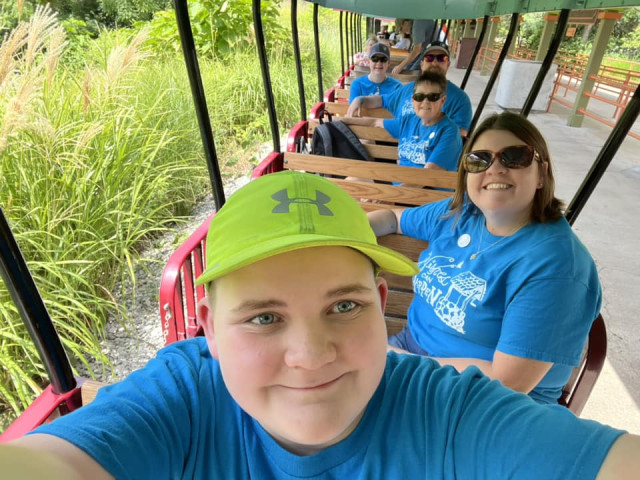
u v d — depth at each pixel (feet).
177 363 2.87
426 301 5.96
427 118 10.91
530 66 32.91
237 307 2.12
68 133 10.71
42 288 8.56
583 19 33.91
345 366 2.11
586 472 2.07
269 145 20.79
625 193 18.22
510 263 5.01
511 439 2.30
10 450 1.93
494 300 5.19
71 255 9.29
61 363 4.06
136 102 13.56
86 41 20.31
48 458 1.99
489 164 4.95
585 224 15.28
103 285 10.29
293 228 2.15
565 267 4.64
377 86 17.53
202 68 22.82
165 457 2.43
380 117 15.64
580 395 5.62
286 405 2.09
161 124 14.98
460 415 2.53
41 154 9.38
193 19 25.00
